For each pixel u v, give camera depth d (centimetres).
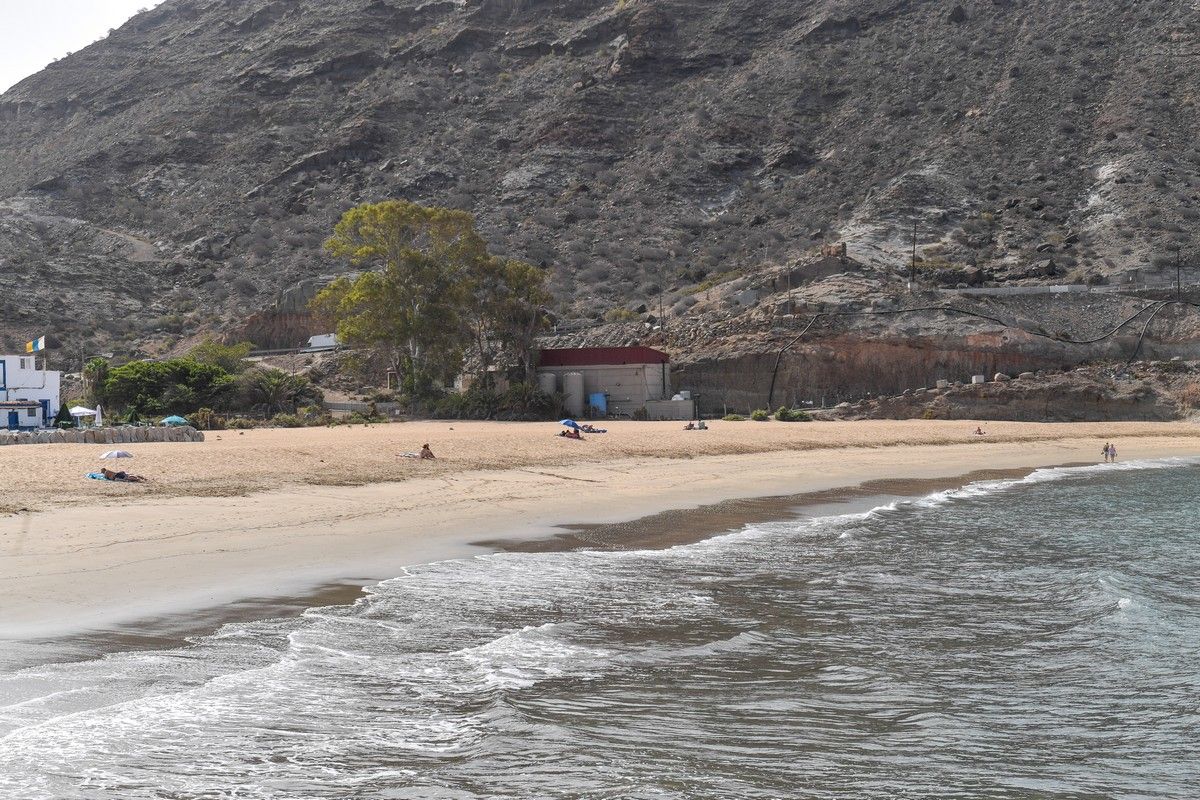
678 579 2102
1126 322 9419
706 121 19250
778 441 5822
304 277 15862
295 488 3316
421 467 4038
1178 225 12044
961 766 1162
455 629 1636
